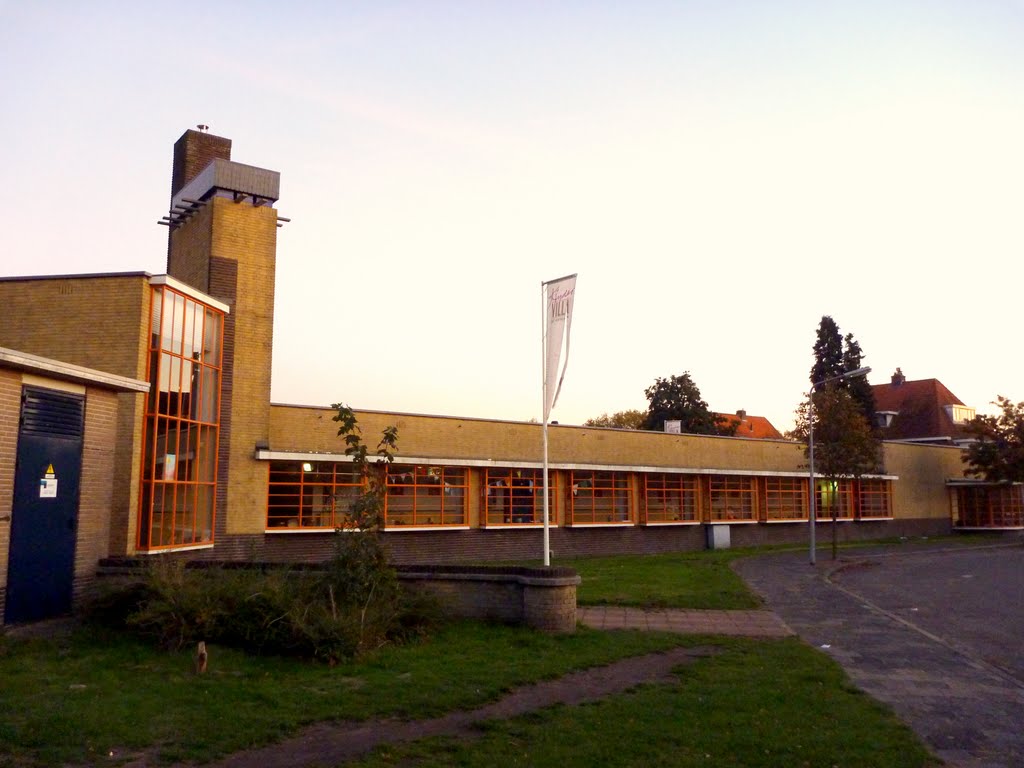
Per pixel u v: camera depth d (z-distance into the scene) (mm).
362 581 11539
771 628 14648
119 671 9320
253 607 10656
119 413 16109
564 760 6742
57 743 6824
